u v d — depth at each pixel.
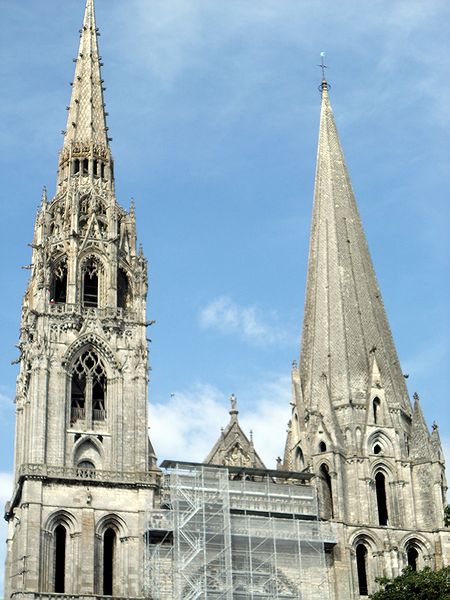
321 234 158.50
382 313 155.25
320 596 128.75
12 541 133.25
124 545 126.75
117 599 122.44
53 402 132.38
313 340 151.12
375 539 134.75
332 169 163.25
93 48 162.38
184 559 124.31
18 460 136.88
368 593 132.88
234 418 144.12
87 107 156.50
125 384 135.75
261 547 129.25
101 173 151.75
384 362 149.00
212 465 131.25
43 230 144.25
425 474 140.25
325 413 142.25
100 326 138.00
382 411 143.62
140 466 131.00
